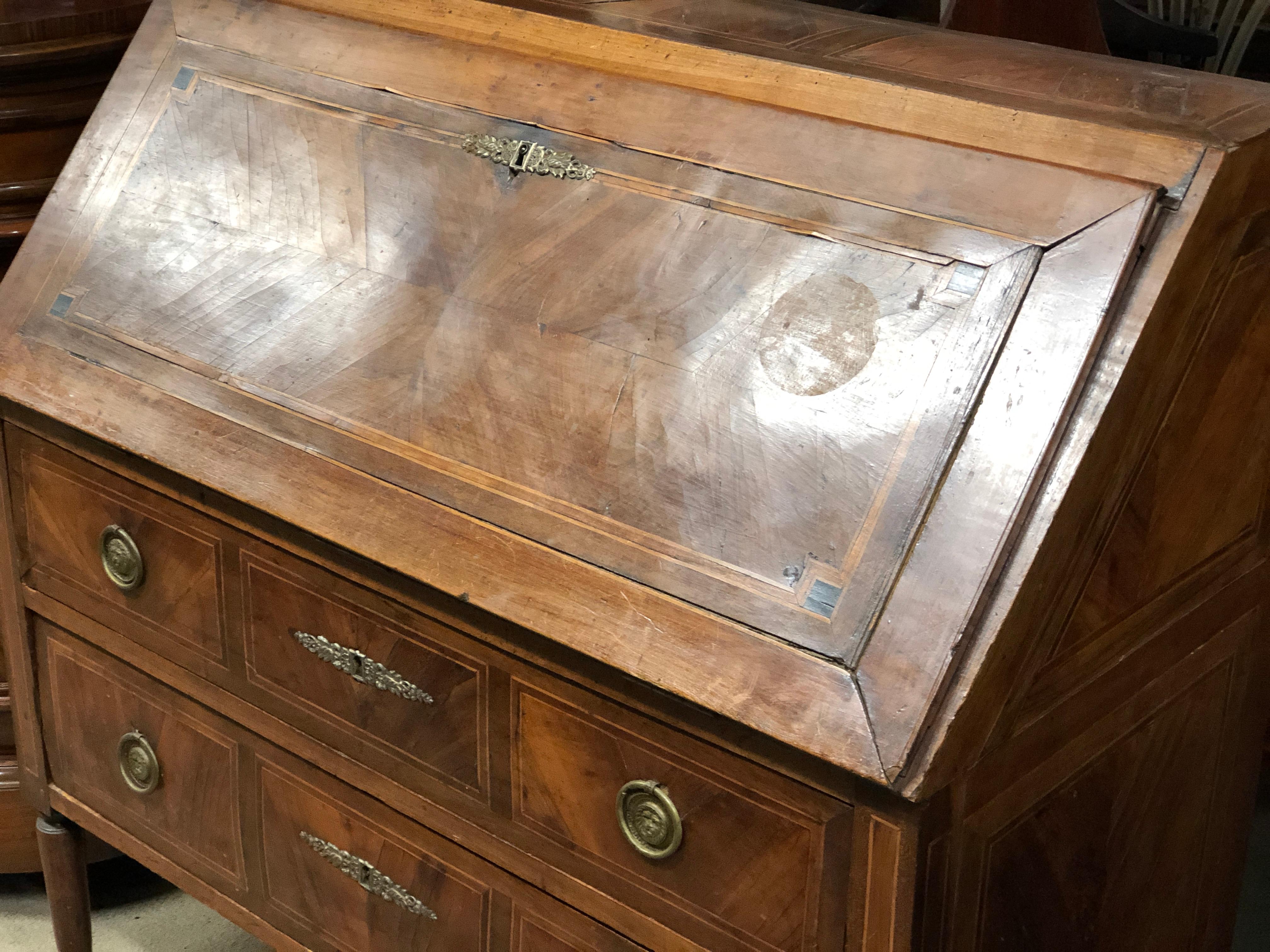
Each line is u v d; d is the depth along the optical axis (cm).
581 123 123
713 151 115
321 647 129
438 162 129
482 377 119
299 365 129
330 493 121
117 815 162
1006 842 105
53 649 161
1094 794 115
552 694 112
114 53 179
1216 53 228
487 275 122
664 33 127
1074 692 106
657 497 107
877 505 98
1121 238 95
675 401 109
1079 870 117
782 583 100
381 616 123
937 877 97
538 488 112
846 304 104
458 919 129
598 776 112
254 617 135
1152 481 106
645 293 114
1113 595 107
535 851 119
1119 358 94
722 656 99
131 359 139
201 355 135
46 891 204
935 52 128
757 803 102
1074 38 196
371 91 136
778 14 143
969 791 98
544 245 120
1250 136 99
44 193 180
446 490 116
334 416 125
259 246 137
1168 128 100
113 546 146
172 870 158
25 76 173
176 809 154
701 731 102
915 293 102
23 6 178
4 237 179
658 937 112
